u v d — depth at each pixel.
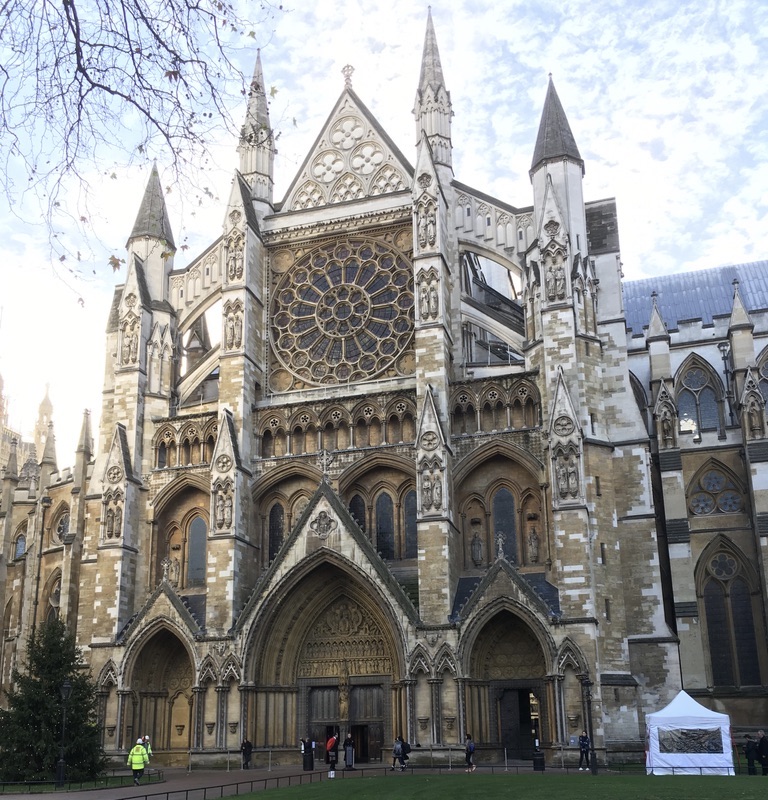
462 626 47.94
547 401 51.19
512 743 48.56
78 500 69.31
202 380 61.78
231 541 53.62
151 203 65.44
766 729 56.91
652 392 66.06
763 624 59.94
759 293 76.81
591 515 49.12
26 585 73.31
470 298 57.62
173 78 13.18
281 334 61.12
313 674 53.28
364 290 59.84
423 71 63.16
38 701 44.81
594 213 57.16
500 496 53.16
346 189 64.06
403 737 47.66
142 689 54.09
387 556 54.25
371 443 55.41
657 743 41.88
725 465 64.25
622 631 47.91
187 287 63.84
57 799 32.75
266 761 50.69
